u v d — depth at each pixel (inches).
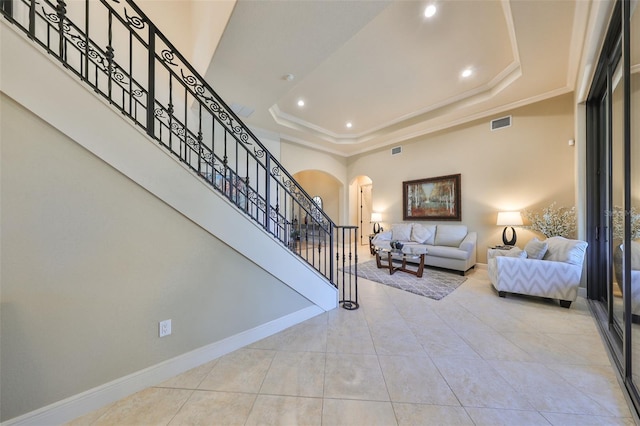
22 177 45.1
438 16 104.2
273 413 53.1
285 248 91.9
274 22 84.5
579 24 93.8
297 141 247.4
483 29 111.7
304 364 70.5
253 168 206.2
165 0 135.3
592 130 121.5
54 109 47.3
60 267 48.8
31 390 46.4
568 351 76.6
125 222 56.3
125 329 56.9
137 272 58.3
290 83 127.3
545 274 114.3
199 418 51.6
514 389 60.3
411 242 212.8
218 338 73.8
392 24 109.0
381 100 184.7
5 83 42.9
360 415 52.6
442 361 71.9
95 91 52.5
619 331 82.8
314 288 103.0
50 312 47.9
